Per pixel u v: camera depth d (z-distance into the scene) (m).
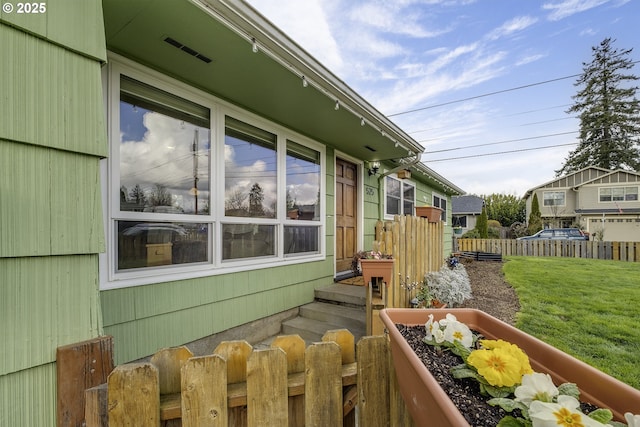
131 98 2.22
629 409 0.68
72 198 1.15
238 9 1.78
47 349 1.05
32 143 1.07
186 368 1.03
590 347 3.10
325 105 3.03
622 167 22.50
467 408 0.77
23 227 1.03
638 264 9.55
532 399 0.71
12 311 0.99
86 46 1.22
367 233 5.55
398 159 5.56
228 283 2.89
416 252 3.82
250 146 3.20
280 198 3.55
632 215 17.84
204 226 2.71
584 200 19.41
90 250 1.18
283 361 1.12
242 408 1.12
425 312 1.32
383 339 1.22
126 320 2.14
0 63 1.02
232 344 1.20
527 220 21.98
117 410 0.98
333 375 1.19
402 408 1.18
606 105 23.44
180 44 2.03
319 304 3.86
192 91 2.60
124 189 2.18
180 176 2.54
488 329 1.22
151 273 2.29
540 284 6.41
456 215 23.34
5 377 0.97
